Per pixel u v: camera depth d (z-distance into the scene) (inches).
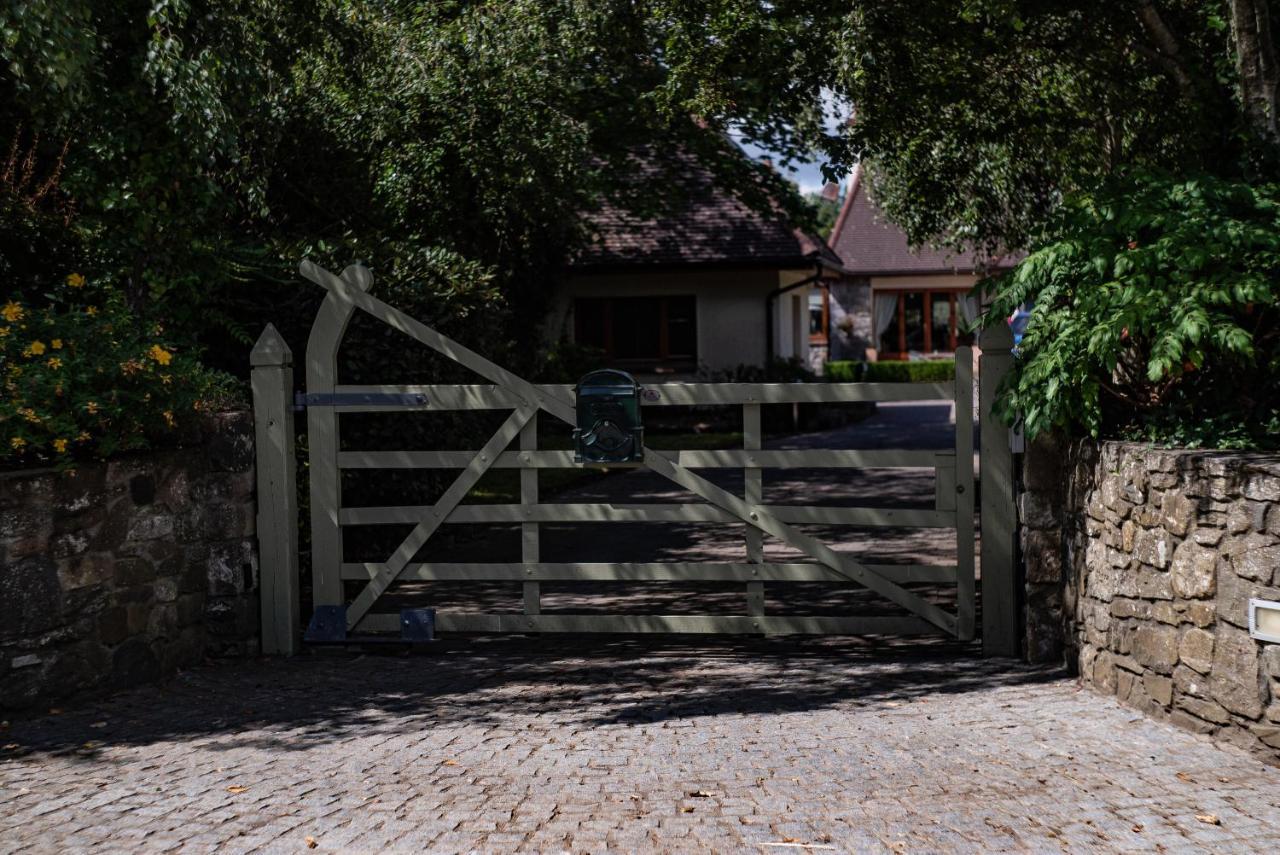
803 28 326.3
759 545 264.1
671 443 754.2
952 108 366.3
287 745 192.4
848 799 159.5
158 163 285.1
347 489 335.0
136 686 234.4
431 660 261.0
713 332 934.4
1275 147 251.9
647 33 448.5
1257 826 145.7
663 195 707.4
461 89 441.1
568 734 198.1
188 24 290.4
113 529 228.5
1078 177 264.8
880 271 1478.8
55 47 248.5
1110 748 182.1
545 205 498.3
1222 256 205.0
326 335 268.2
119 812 158.4
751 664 253.8
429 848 143.6
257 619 265.9
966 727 197.3
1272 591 171.3
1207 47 312.7
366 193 451.8
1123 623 211.3
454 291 354.3
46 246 304.2
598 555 385.7
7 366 219.6
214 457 260.5
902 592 259.6
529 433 268.4
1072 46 329.4
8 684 206.8
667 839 145.4
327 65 401.4
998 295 233.6
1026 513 245.0
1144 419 219.6
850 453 259.1
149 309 297.3
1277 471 169.9
